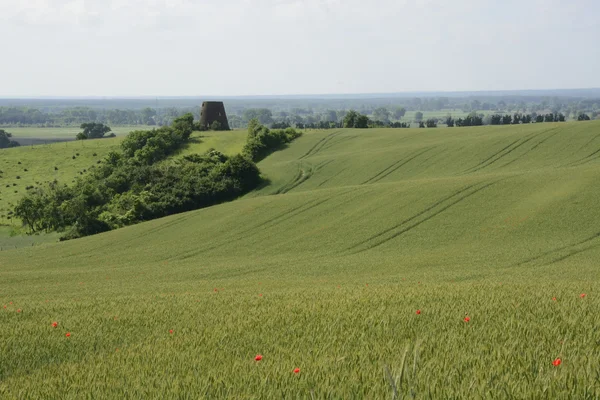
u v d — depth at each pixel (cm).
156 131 17400
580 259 5266
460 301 2036
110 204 12219
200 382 990
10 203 13850
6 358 1656
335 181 12250
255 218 8644
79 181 14475
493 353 1032
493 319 1547
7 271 7019
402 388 800
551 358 973
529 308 1716
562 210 7012
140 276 5850
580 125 13150
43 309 2938
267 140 16438
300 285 4159
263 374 1003
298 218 8344
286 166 13712
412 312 1791
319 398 806
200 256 7188
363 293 2666
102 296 3941
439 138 15200
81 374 1249
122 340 1853
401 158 12838
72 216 11900
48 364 1561
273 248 7188
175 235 8475
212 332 1739
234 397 861
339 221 7925
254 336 1598
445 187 8606
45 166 16975
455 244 6456
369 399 765
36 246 9088
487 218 7181
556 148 11762
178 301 2977
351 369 988
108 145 18750
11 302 3756
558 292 2256
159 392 948
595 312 1581
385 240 6925
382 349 1191
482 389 761
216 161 13962
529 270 4700
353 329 1538
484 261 5447
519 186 8169
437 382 821
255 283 4591
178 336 1745
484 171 11044
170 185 12288
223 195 12081
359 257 6231
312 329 1628
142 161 15788
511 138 12825
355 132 17762
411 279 4334
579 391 734
